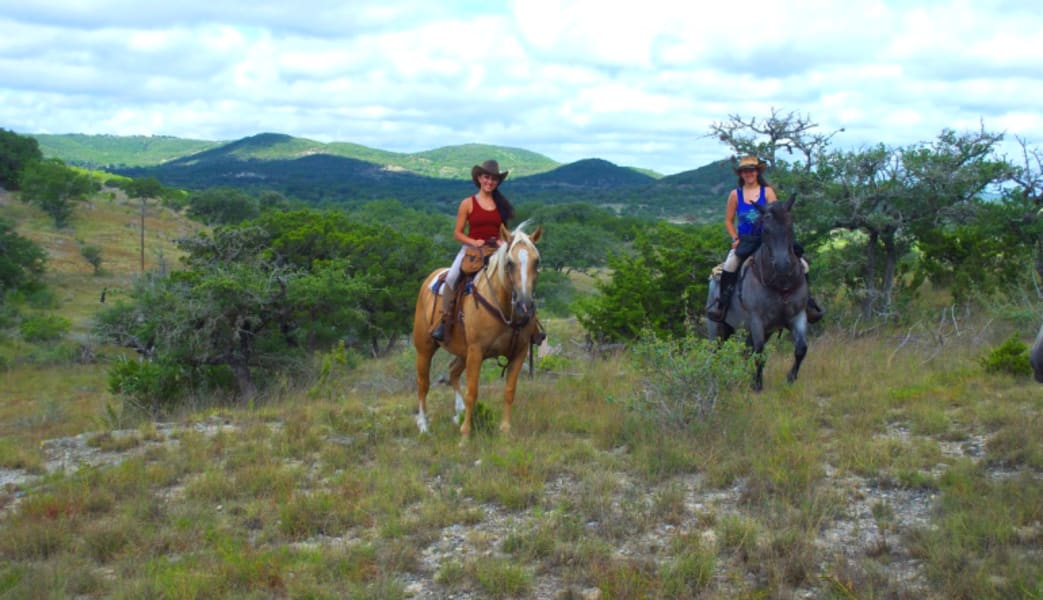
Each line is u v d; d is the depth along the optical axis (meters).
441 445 8.23
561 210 119.69
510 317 8.13
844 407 8.94
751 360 8.48
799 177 17.05
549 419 9.01
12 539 5.95
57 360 42.34
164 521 6.36
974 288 16.20
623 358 13.81
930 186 16.58
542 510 6.35
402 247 32.38
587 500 6.32
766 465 6.94
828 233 17.83
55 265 74.94
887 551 5.25
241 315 20.45
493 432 8.52
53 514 6.52
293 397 14.27
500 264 8.05
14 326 51.62
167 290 21.39
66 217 94.56
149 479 7.54
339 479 7.18
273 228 32.75
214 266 22.64
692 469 7.18
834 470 7.00
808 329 16.62
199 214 116.56
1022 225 17.22
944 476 6.42
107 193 124.69
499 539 5.86
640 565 5.15
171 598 4.91
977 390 9.38
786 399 9.34
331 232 31.94
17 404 28.20
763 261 9.63
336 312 22.97
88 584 5.25
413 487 6.88
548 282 62.34
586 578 5.08
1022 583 4.51
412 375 15.66
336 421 9.54
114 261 80.12
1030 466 6.71
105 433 9.62
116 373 18.78
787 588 4.76
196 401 17.11
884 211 17.06
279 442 8.73
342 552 5.53
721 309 10.59
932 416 8.16
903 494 6.34
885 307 16.67
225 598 4.94
